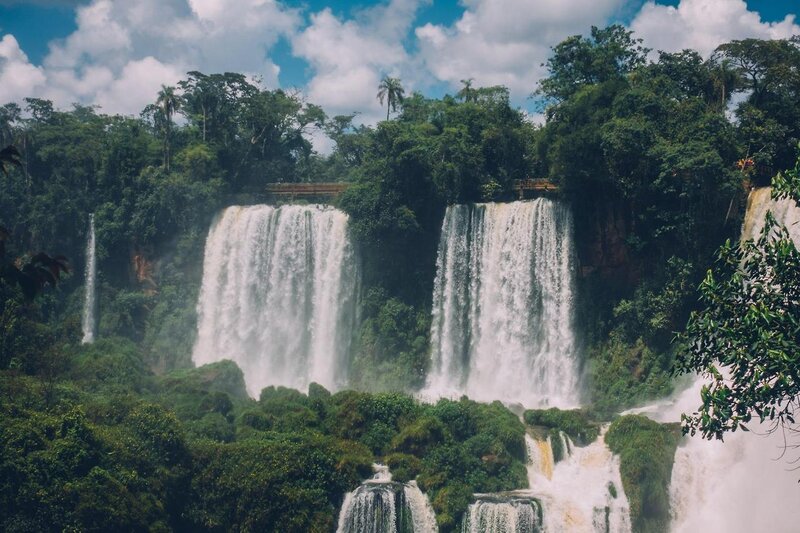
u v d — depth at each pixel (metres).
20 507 55.94
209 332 101.75
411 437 66.19
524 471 65.50
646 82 87.75
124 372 82.19
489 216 88.88
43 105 132.88
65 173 114.75
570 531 60.62
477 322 89.06
